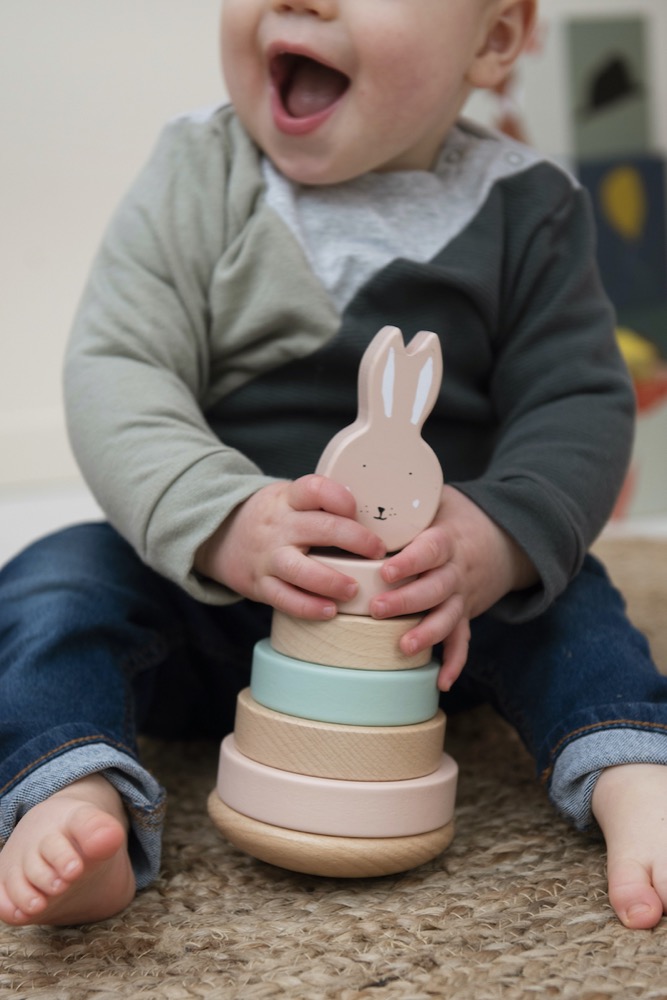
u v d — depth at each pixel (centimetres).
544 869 77
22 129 189
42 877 66
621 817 75
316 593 73
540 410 96
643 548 160
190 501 79
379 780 73
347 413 96
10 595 85
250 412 96
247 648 94
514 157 104
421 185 99
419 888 75
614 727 79
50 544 92
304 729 73
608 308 103
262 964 65
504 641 88
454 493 82
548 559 83
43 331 195
